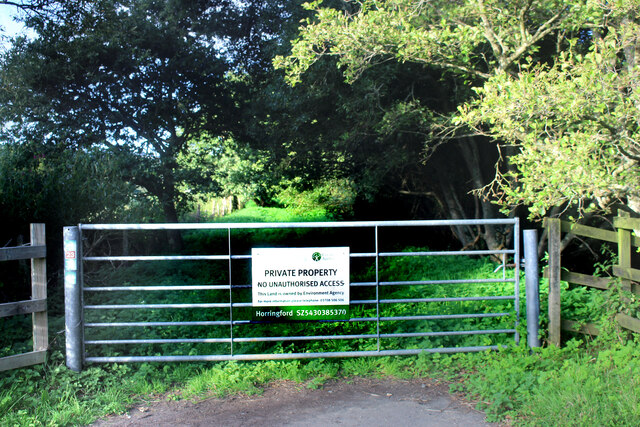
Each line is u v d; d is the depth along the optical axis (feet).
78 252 16.16
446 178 42.88
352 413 13.53
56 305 23.76
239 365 16.72
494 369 15.48
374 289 31.65
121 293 27.22
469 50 25.40
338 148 40.47
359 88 33.47
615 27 21.48
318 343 19.85
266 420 13.23
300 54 26.86
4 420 12.78
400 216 58.70
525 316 18.47
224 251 51.44
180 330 20.57
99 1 46.75
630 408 12.04
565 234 33.71
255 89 53.06
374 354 17.02
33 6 43.80
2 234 25.13
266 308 24.90
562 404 12.51
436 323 20.16
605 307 17.88
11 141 45.19
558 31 28.09
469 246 40.32
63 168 29.50
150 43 51.19
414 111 31.81
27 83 46.47
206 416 13.53
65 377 15.53
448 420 12.94
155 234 46.26
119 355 17.57
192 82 56.13
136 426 13.00
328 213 90.38
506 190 18.26
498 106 16.89
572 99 15.37
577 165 15.26
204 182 55.47
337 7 37.06
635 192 15.99
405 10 26.02
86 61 48.96
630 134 16.87
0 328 19.31
